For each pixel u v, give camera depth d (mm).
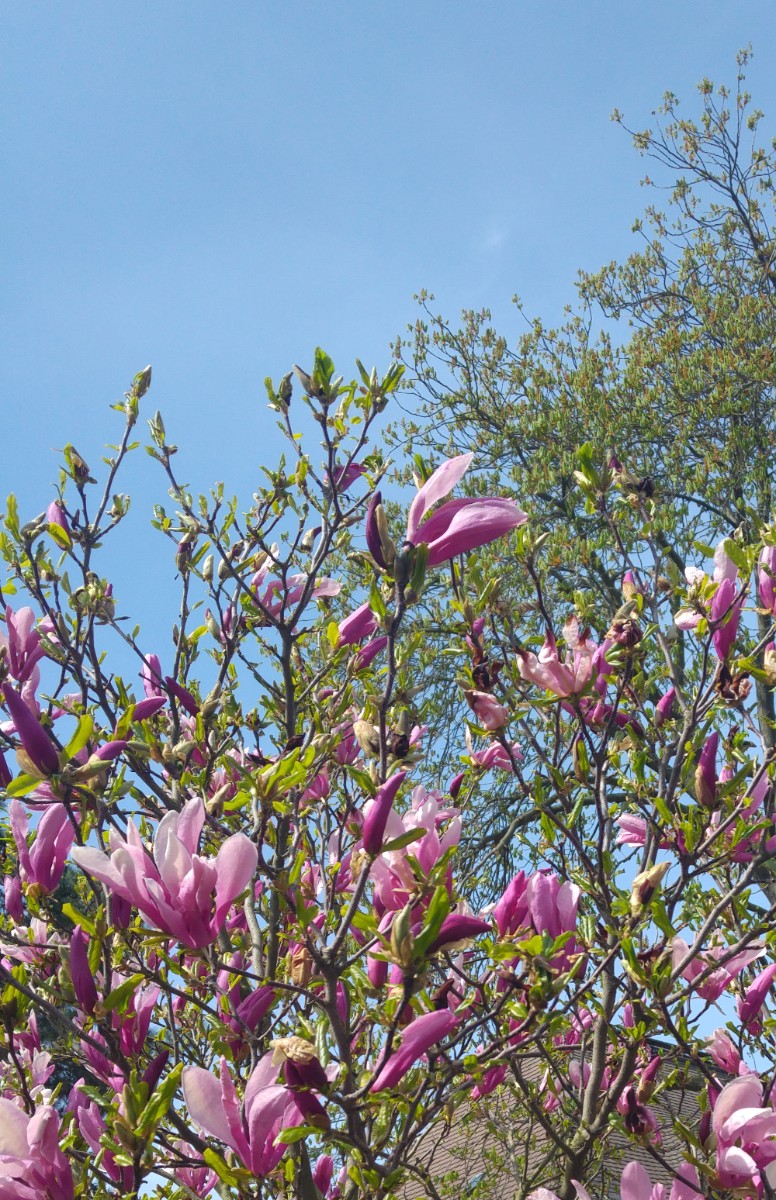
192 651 3688
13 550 3312
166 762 2908
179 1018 3504
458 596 2855
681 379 11000
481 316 12023
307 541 3850
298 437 3705
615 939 2748
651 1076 2896
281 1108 1918
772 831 3039
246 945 3385
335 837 3131
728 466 10281
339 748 3143
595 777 2959
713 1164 2410
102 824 2357
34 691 3072
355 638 3102
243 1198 1940
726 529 10492
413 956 1851
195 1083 1950
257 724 3709
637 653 2902
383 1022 2041
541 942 2195
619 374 11680
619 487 3447
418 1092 2201
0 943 2844
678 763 3043
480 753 3346
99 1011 2258
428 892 2047
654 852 3008
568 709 3215
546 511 10703
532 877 2418
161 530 3707
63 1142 2033
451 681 9172
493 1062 2260
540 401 11461
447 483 2119
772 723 3574
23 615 3113
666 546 3324
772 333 11469
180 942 1999
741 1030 2973
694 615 3084
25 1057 2830
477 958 2939
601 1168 3678
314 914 2516
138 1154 1941
